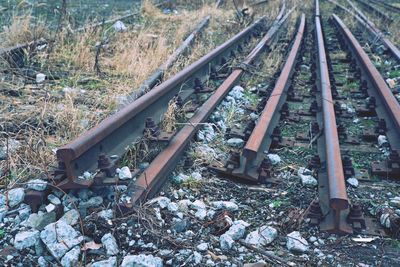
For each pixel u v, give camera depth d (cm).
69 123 463
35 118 485
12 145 411
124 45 804
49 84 618
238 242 319
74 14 1110
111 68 707
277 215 355
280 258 305
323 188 381
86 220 319
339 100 647
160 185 376
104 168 343
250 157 402
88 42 804
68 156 320
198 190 388
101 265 283
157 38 877
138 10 1252
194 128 470
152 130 432
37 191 329
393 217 335
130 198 335
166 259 296
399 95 667
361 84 714
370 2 1778
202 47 879
